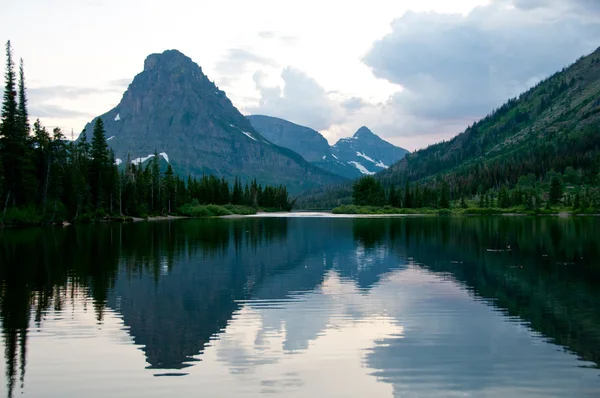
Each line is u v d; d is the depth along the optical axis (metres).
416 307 26.61
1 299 28.50
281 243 61.47
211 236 72.56
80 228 91.31
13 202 96.31
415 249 53.69
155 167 161.38
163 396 15.69
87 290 31.12
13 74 99.75
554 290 30.98
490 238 66.44
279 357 19.03
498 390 16.17
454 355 19.27
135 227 96.38
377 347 20.16
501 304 27.20
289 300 28.31
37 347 20.09
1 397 15.54
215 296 29.48
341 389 16.23
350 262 43.62
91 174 123.12
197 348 20.03
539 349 19.89
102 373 17.47
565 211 169.00
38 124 108.62
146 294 29.86
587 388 16.27
